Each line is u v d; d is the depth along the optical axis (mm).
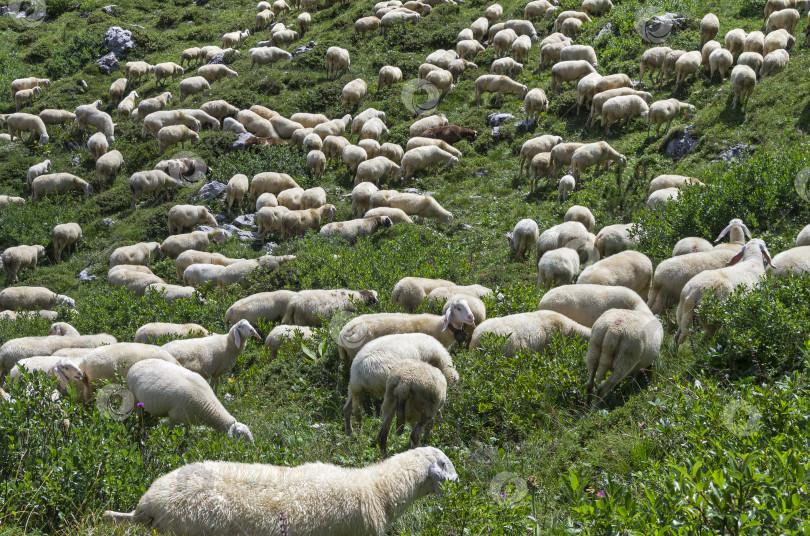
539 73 27406
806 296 8992
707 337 9602
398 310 13234
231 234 21312
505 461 7559
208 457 7418
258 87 30625
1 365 12562
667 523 4637
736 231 12125
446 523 5914
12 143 28875
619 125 22688
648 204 16359
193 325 13414
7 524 5742
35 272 22000
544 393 8953
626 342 8820
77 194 25594
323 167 24016
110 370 10086
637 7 28000
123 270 18938
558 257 13750
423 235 18312
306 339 12156
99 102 32125
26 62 38250
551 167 20609
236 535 5457
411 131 24656
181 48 38000
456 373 9477
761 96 20266
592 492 6684
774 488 4461
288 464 7316
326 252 17188
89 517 5980
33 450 6680
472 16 33156
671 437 6660
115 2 43312
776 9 24828
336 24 35219
